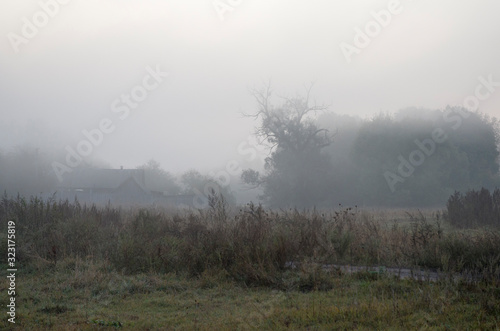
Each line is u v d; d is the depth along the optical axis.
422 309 8.13
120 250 12.62
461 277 9.94
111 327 7.82
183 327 7.81
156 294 10.27
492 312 7.88
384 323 7.50
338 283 10.37
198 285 10.87
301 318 8.05
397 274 11.04
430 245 12.75
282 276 10.98
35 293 10.21
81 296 10.05
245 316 8.40
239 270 11.34
